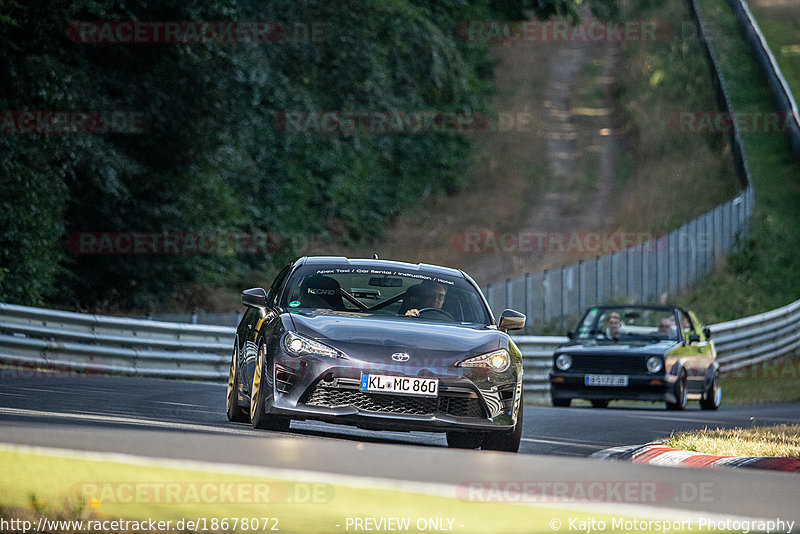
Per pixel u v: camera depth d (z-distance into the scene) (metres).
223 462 22.05
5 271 87.00
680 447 34.75
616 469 23.73
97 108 97.19
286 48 143.25
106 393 47.12
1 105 89.81
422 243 181.62
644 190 192.50
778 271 146.00
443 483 20.56
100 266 106.81
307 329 33.56
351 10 154.00
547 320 102.31
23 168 89.12
